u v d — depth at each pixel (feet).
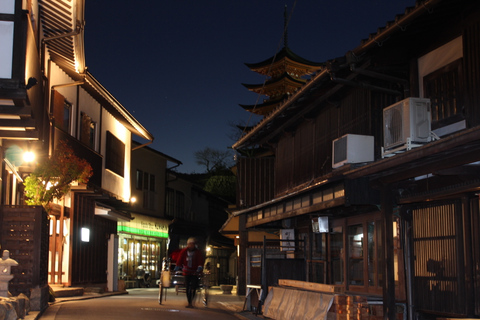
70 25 50.90
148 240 116.37
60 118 64.95
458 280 30.71
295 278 48.96
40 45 50.14
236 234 94.48
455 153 26.37
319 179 52.60
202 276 54.08
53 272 61.93
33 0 43.47
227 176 173.68
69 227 64.80
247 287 51.49
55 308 42.86
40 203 48.01
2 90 30.32
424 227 33.83
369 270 43.34
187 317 41.04
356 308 33.94
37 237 40.68
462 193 30.37
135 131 97.25
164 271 53.42
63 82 67.56
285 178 63.82
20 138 38.04
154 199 120.98
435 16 33.19
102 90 70.74
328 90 47.60
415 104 31.78
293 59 113.91
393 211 36.29
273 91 116.06
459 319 28.04
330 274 51.24
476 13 31.53
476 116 31.32
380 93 41.68
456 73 33.42
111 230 83.46
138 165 113.19
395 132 32.81
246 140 67.36
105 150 84.79
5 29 30.81
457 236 31.07
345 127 47.32
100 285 76.23
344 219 48.44
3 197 44.06
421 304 33.71
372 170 31.19
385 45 36.35
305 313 37.37
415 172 29.73
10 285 40.01
